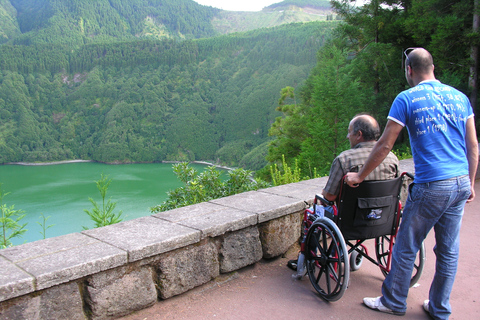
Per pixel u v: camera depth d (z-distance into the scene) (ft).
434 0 52.49
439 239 7.12
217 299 8.02
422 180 6.80
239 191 15.66
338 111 49.60
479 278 9.22
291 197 11.05
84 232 8.02
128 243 7.31
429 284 8.93
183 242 7.80
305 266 8.80
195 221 8.76
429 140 6.72
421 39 54.39
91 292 6.63
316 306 7.75
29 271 6.02
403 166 18.22
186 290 8.09
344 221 7.82
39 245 7.21
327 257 7.89
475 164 6.97
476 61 50.83
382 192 7.75
